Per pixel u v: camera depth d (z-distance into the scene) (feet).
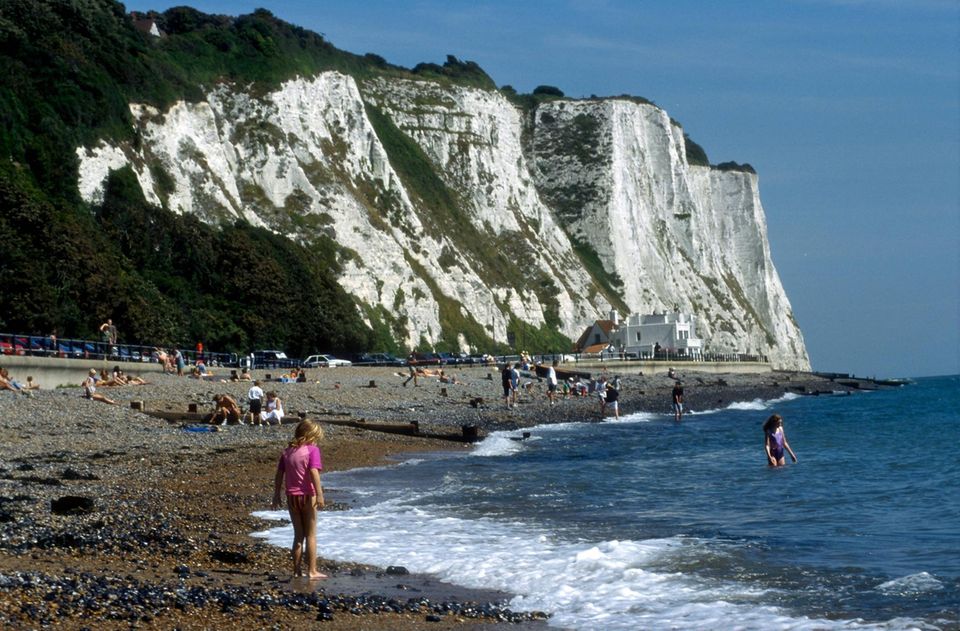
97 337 196.65
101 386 142.82
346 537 52.47
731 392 288.51
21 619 29.04
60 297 191.72
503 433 135.23
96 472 73.87
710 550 49.16
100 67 265.13
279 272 263.29
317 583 39.93
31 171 219.20
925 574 42.47
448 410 163.02
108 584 34.86
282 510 59.26
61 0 264.93
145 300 212.43
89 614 30.55
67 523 48.32
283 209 309.42
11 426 99.04
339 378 209.36
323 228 310.04
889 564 46.21
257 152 316.81
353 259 309.63
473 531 54.80
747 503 67.97
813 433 149.38
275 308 256.73
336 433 116.98
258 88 330.75
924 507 66.08
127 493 63.16
